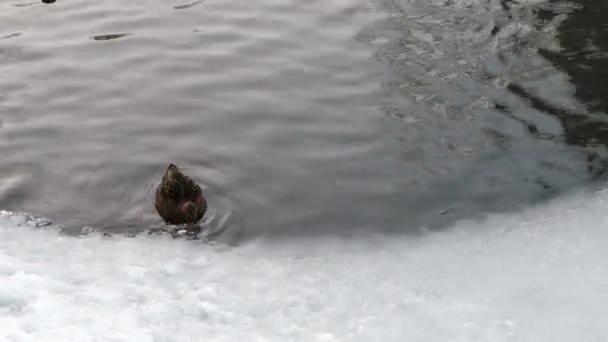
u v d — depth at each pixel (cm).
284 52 1453
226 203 1070
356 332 849
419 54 1448
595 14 1553
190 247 982
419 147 1202
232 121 1251
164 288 902
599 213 1047
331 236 1019
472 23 1540
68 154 1161
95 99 1302
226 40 1487
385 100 1316
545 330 850
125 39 1484
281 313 875
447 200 1093
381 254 986
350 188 1112
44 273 908
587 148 1191
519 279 930
